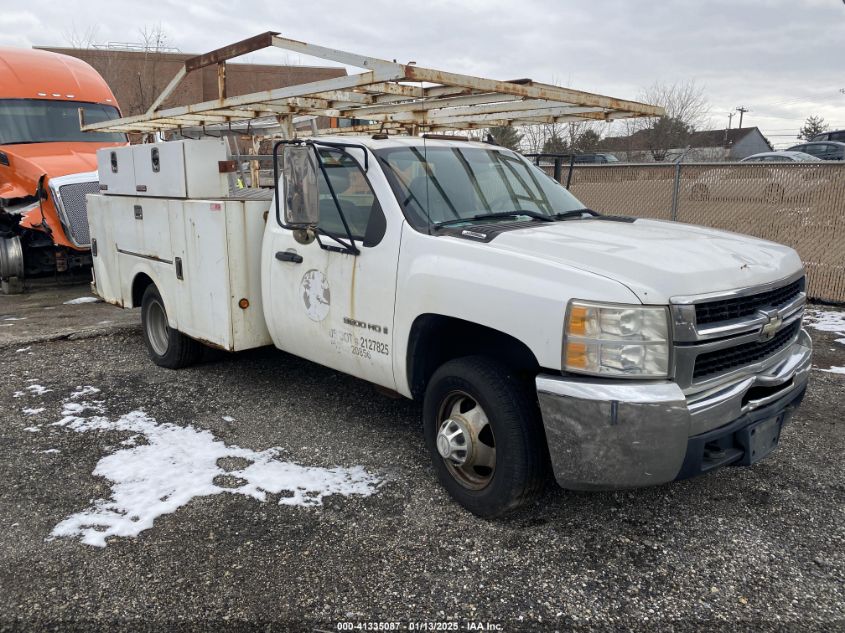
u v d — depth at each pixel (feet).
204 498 12.55
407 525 11.66
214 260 16.48
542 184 15.99
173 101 91.66
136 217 19.83
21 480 13.29
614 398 9.71
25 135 35.83
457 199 13.82
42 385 18.90
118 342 23.58
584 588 10.03
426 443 12.91
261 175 24.27
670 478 10.07
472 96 14.48
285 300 15.60
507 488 11.15
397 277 12.73
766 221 30.30
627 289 9.84
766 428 11.43
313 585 10.07
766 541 11.26
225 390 18.42
